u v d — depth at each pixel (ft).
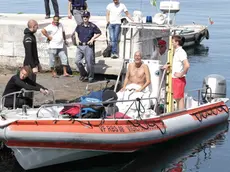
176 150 35.60
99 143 30.99
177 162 33.68
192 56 76.38
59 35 45.96
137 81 35.32
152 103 35.32
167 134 34.45
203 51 80.89
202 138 37.86
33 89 32.58
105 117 31.99
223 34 98.73
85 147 30.96
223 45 86.53
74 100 38.09
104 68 47.16
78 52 44.62
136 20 38.73
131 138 31.89
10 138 29.22
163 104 35.65
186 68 35.09
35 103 37.24
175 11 36.76
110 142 31.27
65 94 40.27
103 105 32.30
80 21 50.06
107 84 41.83
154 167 32.81
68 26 56.70
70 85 43.42
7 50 51.08
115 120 31.50
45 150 30.40
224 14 131.95
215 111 39.91
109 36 48.47
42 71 49.37
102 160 33.14
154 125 33.45
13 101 32.60
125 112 33.19
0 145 33.76
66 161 31.91
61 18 61.05
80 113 30.78
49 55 46.42
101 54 50.60
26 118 30.14
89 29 44.37
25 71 32.73
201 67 67.15
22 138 29.27
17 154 30.32
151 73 35.60
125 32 36.65
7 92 33.04
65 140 29.96
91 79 44.73
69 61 48.80
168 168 32.71
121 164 33.04
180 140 37.29
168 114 34.88
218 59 73.61
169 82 34.88
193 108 37.68
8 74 48.91
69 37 54.08
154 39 36.32
